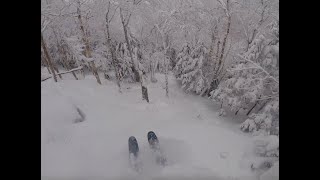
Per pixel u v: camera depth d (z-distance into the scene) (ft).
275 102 23.94
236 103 27.25
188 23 35.91
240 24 34.99
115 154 23.06
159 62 39.70
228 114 30.19
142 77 33.78
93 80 37.27
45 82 32.73
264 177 19.44
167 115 29.81
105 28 36.96
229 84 27.78
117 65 38.75
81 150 23.20
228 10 32.96
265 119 23.97
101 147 23.62
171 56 39.70
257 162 21.06
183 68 35.60
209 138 24.80
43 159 21.66
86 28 36.99
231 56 35.40
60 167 21.35
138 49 37.99
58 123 24.89
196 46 35.32
